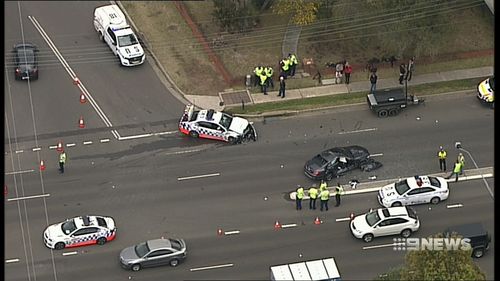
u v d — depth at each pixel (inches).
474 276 6146.7
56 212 7652.6
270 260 7199.8
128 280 7071.9
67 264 7214.6
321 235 7386.8
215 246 7327.8
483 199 7618.1
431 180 7608.3
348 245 7293.3
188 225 7509.8
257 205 7657.5
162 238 7332.7
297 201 7554.1
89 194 7815.0
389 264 7111.2
